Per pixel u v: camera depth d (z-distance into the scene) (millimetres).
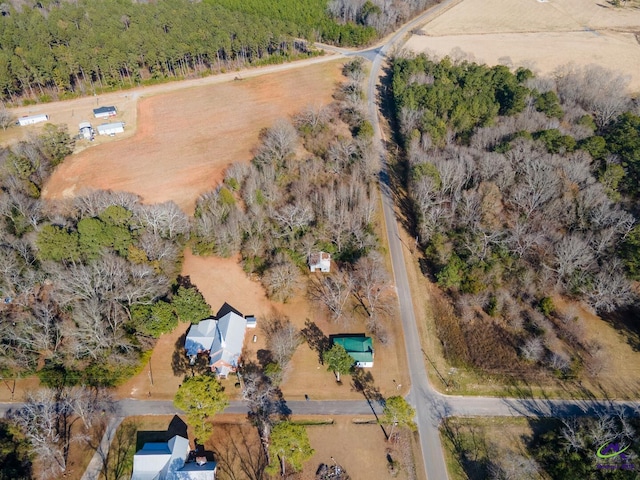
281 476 76188
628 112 135625
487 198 108875
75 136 155875
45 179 135625
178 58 185750
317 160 137500
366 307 103000
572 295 102000
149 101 177250
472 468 77188
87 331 87812
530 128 132375
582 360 91500
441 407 85688
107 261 94750
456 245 108438
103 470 77125
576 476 72625
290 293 104750
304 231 113750
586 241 100062
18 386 88125
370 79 190500
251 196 118938
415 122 145250
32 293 97812
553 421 83062
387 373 91125
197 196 130375
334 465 77750
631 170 115688
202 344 93062
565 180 110250
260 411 84438
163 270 103688
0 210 108250
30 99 174000
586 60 190125
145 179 137000
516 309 98625
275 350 93125
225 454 79188
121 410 85188
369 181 133250
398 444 80438
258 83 189750
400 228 122125
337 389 88625
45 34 177250
